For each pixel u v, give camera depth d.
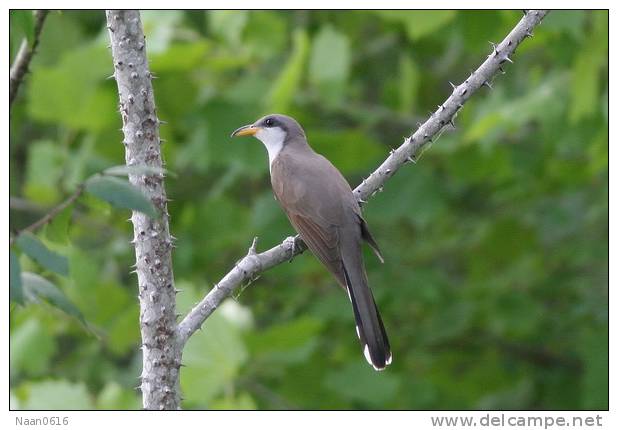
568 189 14.44
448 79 15.86
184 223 13.96
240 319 10.95
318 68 12.55
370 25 15.68
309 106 13.70
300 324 10.78
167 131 13.59
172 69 12.81
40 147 13.29
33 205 13.54
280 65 13.45
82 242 15.02
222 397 9.74
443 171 13.98
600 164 12.73
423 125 7.98
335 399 12.39
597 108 12.20
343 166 13.13
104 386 14.21
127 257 14.50
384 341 8.23
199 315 6.77
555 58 12.17
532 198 14.55
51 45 13.55
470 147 12.75
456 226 15.16
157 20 12.64
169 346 6.57
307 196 9.20
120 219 14.91
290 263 13.67
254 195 15.58
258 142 12.73
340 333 14.41
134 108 6.63
